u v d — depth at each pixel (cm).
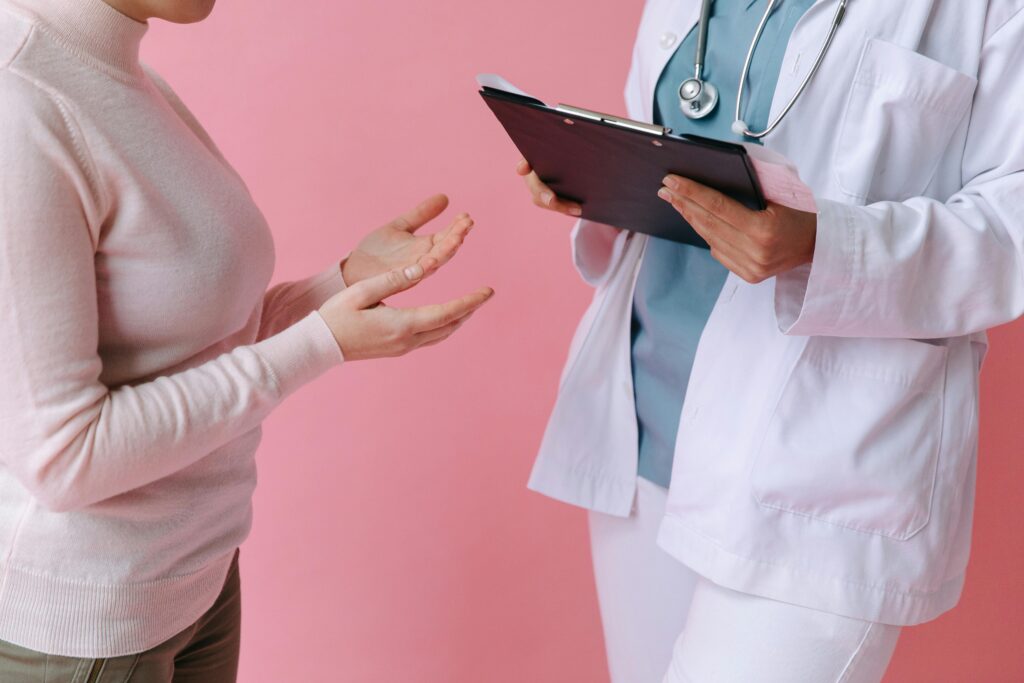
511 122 117
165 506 108
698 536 125
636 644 152
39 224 92
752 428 122
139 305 104
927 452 120
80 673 104
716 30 130
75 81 97
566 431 148
